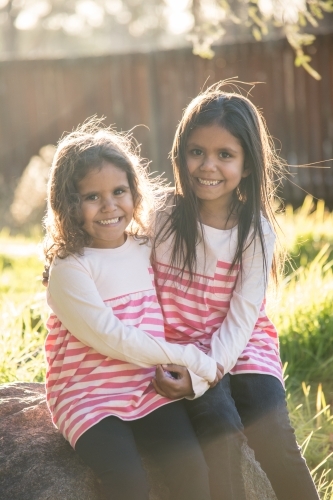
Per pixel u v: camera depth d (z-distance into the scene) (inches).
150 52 426.9
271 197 122.1
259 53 412.2
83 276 105.0
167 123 432.1
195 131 113.7
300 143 412.5
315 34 401.7
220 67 419.5
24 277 257.8
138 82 432.8
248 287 113.6
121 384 103.7
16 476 103.2
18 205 400.2
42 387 129.0
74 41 1206.9
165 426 100.7
